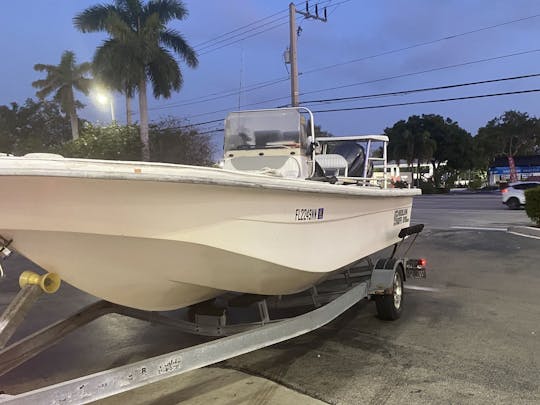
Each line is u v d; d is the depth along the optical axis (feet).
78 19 80.12
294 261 13.98
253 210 12.16
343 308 16.72
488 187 194.80
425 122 190.29
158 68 78.33
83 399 9.68
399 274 20.71
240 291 14.30
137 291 12.27
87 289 12.11
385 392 13.66
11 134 169.99
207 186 10.71
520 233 48.26
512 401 13.07
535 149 277.85
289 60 87.66
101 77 77.46
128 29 75.97
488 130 271.49
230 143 20.10
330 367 15.47
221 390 13.87
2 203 9.30
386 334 18.66
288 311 18.89
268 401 13.17
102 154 84.94
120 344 17.67
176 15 81.87
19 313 10.66
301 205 13.75
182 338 18.17
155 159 90.43
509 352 16.60
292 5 85.56
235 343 12.47
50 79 132.67
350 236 17.37
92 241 10.56
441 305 22.71
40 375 15.07
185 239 11.16
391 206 21.58
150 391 13.84
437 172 198.08
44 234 10.29
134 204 10.12
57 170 8.63
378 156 25.98
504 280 27.66
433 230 51.31
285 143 19.54
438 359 16.06
